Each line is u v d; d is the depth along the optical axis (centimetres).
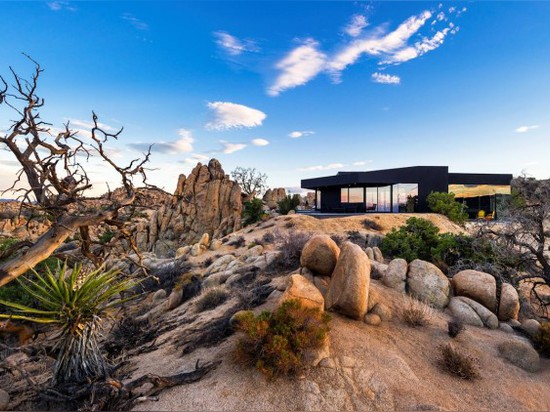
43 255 556
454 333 774
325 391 504
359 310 766
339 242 1758
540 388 617
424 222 1600
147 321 1154
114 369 556
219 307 1013
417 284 999
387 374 568
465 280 1007
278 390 503
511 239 1265
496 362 693
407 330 780
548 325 802
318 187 4438
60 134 563
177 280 1680
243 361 564
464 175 3991
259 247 2009
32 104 527
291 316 601
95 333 532
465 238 1458
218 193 4725
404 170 3728
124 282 582
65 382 493
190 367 592
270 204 7250
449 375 620
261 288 1005
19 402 511
